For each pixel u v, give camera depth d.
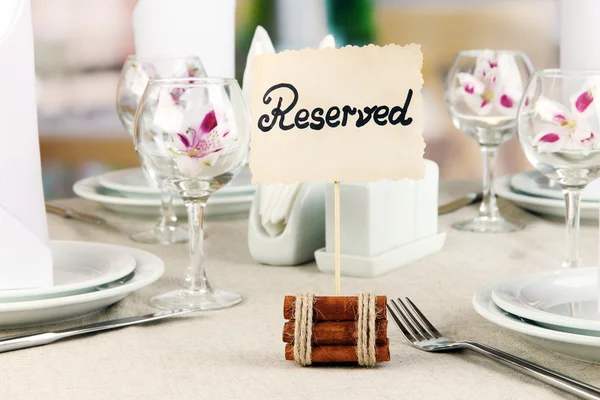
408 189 1.24
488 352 0.80
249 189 1.58
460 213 1.65
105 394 0.75
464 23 3.42
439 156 3.48
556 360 0.81
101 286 0.97
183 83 1.01
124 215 1.64
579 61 1.41
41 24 3.22
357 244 1.17
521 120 1.14
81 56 3.30
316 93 0.90
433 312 0.99
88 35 3.29
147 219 1.62
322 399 0.73
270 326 0.94
